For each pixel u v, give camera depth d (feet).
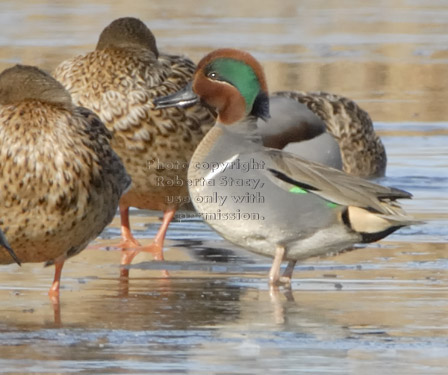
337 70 92.32
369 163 63.10
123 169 40.75
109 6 129.39
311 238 40.83
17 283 40.52
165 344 33.37
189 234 49.60
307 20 122.52
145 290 39.78
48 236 38.47
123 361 31.78
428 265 43.19
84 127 38.99
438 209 52.60
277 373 30.89
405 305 37.63
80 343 33.37
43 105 38.60
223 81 42.37
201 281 41.24
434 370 31.07
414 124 72.95
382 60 97.50
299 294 39.19
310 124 51.65
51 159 37.91
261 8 131.75
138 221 52.44
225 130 41.83
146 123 48.85
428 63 96.17
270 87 84.64
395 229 40.63
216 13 126.52
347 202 39.70
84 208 38.58
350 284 40.50
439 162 63.26
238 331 34.73
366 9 132.36
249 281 41.24
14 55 95.14
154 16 122.31
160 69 49.60
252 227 40.57
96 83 49.11
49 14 122.42
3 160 37.86
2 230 38.17
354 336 34.19
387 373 30.81
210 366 31.40
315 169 40.60
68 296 38.78
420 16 126.52
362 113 64.90
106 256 45.32
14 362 31.55
